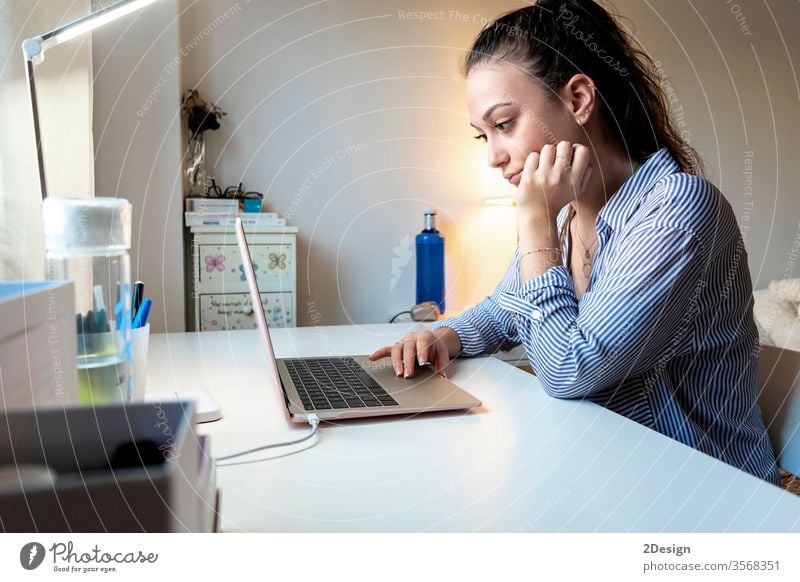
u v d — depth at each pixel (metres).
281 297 1.97
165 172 1.88
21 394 0.33
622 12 2.63
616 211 0.88
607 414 0.68
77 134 1.44
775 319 1.92
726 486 0.48
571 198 0.85
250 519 0.43
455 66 2.43
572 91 0.88
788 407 0.81
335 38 2.25
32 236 1.27
